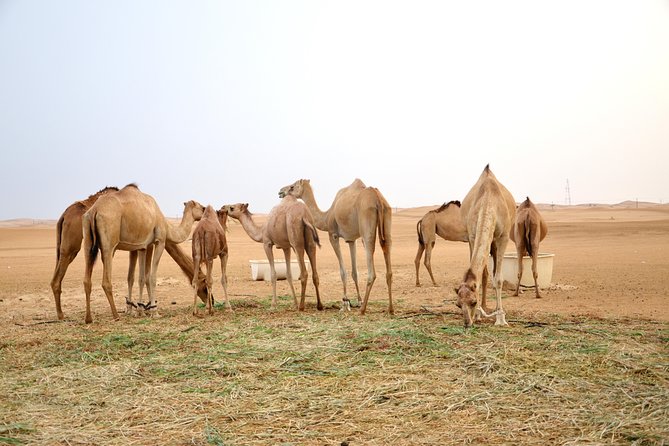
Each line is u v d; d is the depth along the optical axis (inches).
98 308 599.8
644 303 548.4
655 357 319.6
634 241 1659.7
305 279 522.3
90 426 243.1
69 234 524.1
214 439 224.5
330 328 410.3
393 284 772.0
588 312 489.1
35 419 251.4
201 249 514.3
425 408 253.3
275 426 237.9
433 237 732.0
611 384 275.9
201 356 345.7
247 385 289.6
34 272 1039.6
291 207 530.3
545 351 331.3
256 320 463.2
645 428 223.9
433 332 379.2
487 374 294.7
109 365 335.0
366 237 484.1
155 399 273.0
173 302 634.2
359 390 277.9
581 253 1262.3
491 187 424.8
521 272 606.2
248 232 608.1
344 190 536.4
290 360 330.0
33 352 373.7
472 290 390.0
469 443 217.5
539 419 237.6
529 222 597.3
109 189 562.9
